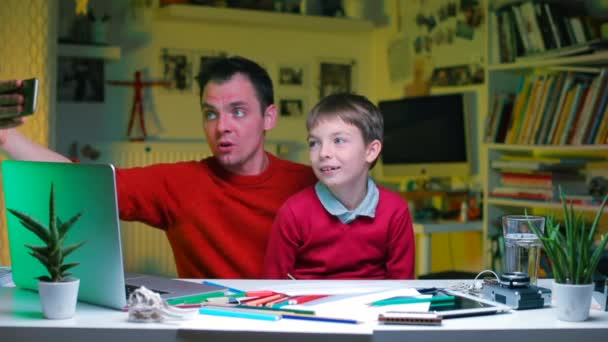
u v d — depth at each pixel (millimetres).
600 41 3176
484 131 3770
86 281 1400
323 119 1830
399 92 4805
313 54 4867
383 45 4961
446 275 2562
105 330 1199
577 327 1229
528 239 1482
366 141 1851
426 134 4297
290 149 4809
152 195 2184
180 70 4543
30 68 2965
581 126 3262
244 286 1606
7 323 1231
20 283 1569
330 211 1868
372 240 1886
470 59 4227
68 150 4312
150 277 1628
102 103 4391
